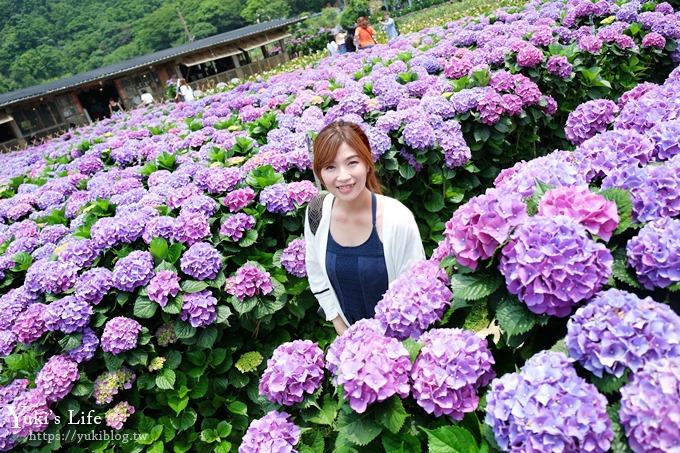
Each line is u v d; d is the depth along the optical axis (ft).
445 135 10.83
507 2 39.11
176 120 23.12
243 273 8.17
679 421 3.10
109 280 8.05
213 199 9.54
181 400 8.17
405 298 4.99
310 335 9.66
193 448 8.63
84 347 7.69
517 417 3.45
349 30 42.50
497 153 12.12
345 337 4.85
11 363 8.01
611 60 14.88
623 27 15.44
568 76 13.14
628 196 4.69
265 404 5.89
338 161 6.49
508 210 4.34
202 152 14.08
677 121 6.34
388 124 10.79
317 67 25.30
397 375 4.30
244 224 8.94
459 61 14.61
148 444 8.05
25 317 7.80
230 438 8.54
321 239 7.27
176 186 11.22
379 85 13.89
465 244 4.53
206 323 7.84
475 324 5.38
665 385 3.26
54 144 32.58
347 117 11.71
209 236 8.93
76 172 16.66
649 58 15.35
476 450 3.91
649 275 4.20
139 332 7.84
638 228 4.75
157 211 9.62
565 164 5.45
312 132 11.63
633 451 3.32
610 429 3.36
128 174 13.93
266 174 10.03
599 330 3.64
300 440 5.35
